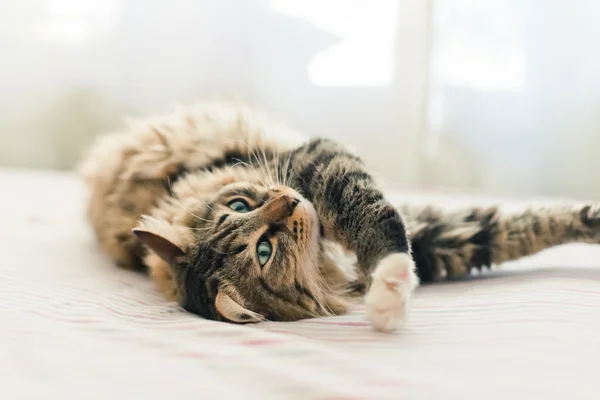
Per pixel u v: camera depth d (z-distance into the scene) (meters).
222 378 0.38
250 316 0.53
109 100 1.68
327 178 0.59
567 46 1.41
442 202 1.09
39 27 1.63
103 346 0.43
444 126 1.54
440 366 0.39
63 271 0.69
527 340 0.42
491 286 0.58
